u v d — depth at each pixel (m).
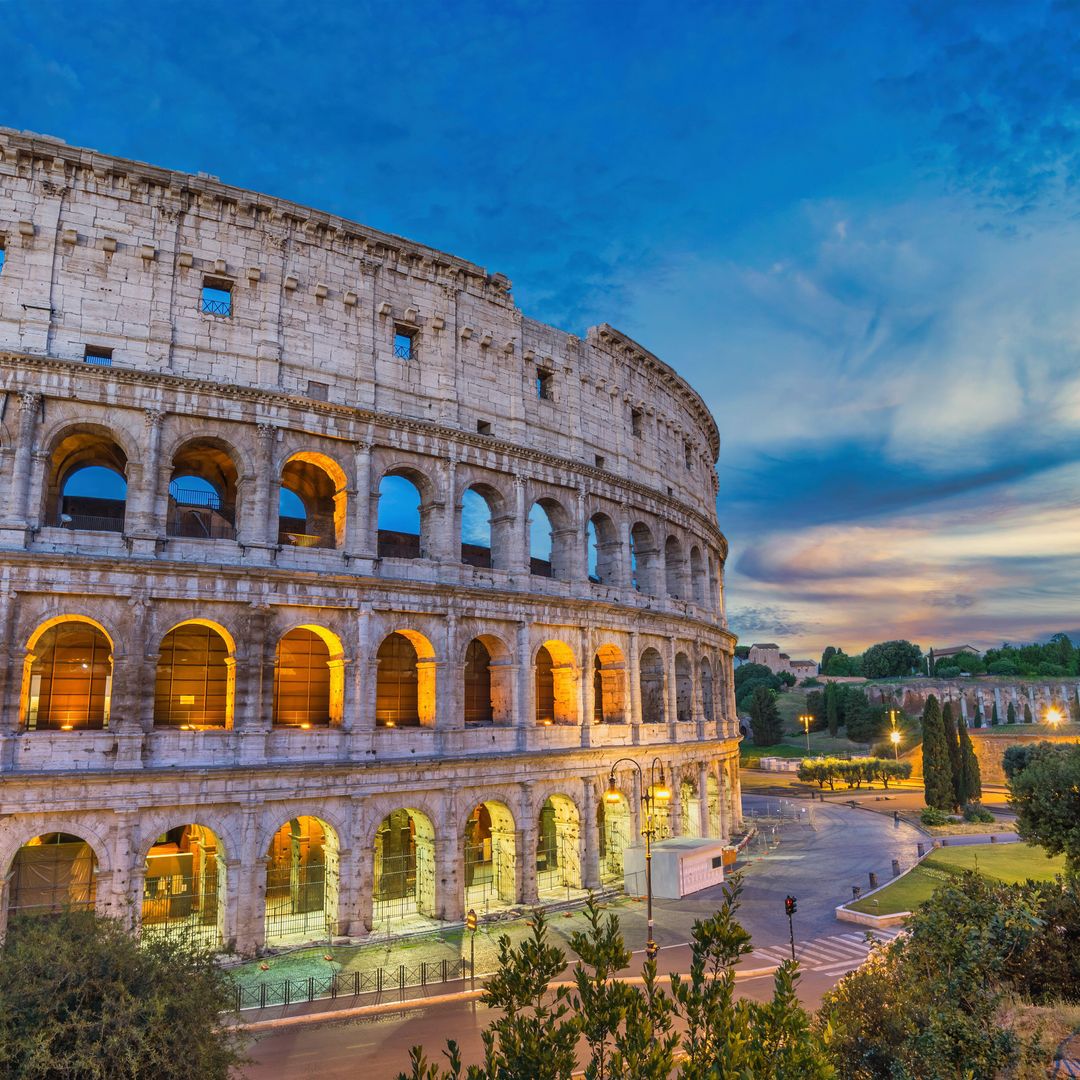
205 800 48.66
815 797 138.25
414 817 59.59
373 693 55.56
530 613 64.31
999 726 187.88
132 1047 25.31
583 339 77.56
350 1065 35.78
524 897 60.31
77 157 51.56
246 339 55.56
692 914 60.44
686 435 92.06
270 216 57.50
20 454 48.09
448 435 62.31
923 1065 21.91
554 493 69.88
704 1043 15.46
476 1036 39.00
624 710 72.50
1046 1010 27.20
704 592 93.06
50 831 45.34
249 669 51.47
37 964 26.72
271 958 49.25
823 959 50.81
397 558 59.41
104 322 51.50
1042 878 70.75
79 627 54.03
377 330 61.28
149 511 50.47
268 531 53.97
